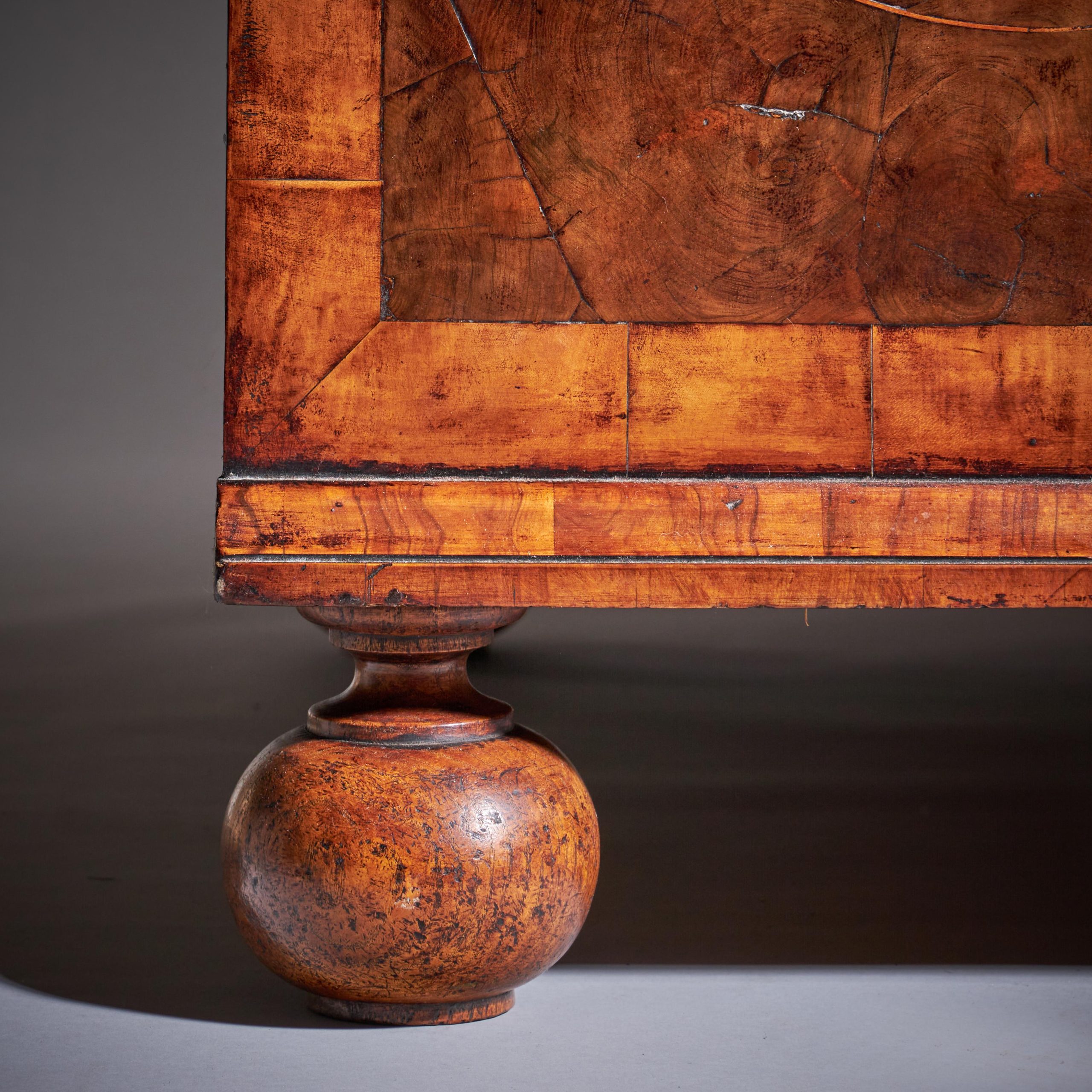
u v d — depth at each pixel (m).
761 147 1.77
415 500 1.76
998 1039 1.85
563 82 1.76
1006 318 1.80
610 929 2.28
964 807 3.01
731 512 1.78
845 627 5.29
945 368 1.80
